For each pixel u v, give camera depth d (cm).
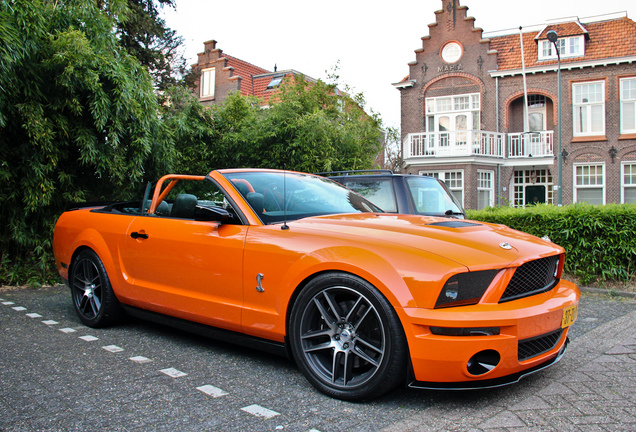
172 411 250
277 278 293
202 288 336
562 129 2019
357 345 264
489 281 248
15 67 574
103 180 728
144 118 699
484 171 2044
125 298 400
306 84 1178
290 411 251
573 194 2005
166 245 361
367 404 260
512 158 2067
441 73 2217
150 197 418
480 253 257
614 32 1983
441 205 610
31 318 470
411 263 249
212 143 1032
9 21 557
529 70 2036
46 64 599
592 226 636
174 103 1040
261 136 996
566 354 359
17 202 643
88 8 700
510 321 239
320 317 285
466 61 2169
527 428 231
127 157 717
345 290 265
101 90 631
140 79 731
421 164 2077
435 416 245
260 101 1201
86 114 668
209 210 327
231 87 2677
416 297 242
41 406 256
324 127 1027
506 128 2111
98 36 697
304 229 297
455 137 2120
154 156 762
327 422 238
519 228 708
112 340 390
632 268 635
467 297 243
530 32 2153
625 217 617
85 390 279
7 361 334
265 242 302
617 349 371
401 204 569
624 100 1927
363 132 1187
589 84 1983
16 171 623
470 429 229
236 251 315
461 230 293
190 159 990
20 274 659
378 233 278
